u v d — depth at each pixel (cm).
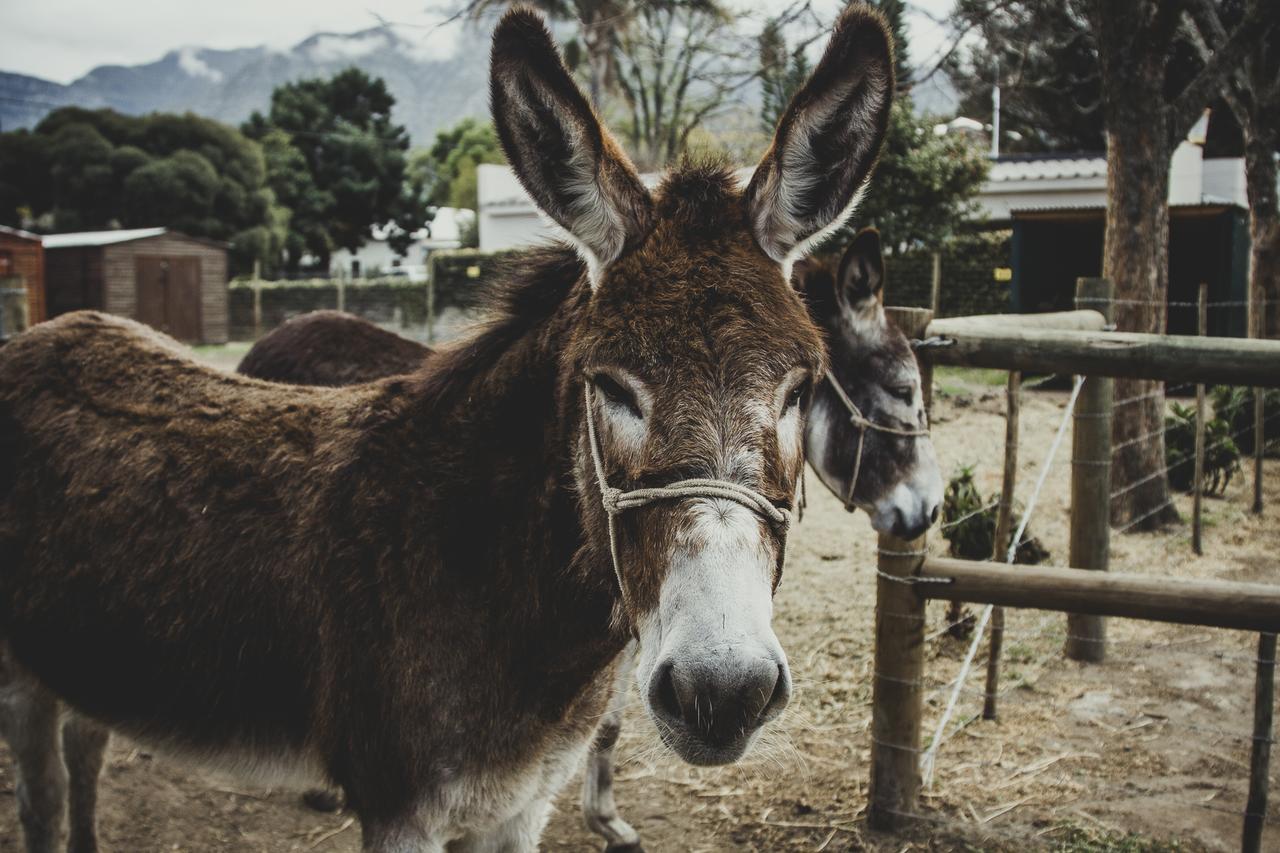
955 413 1138
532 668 198
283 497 218
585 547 187
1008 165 1966
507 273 228
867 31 178
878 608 323
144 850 321
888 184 1431
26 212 3306
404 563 201
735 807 346
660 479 152
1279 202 1392
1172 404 838
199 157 3130
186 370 261
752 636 140
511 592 198
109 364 263
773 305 164
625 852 321
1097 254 1578
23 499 243
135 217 3094
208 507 222
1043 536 661
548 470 196
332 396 241
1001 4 753
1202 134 2048
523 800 211
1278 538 666
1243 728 396
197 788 363
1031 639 495
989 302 1586
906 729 321
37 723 255
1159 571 589
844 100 180
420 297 2306
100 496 233
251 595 213
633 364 158
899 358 396
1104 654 474
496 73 173
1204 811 332
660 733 148
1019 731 397
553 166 180
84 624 230
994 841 316
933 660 470
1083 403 479
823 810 340
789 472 166
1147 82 673
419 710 196
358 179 4381
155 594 221
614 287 168
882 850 314
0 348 281
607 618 196
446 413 215
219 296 2542
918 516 396
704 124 1834
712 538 145
